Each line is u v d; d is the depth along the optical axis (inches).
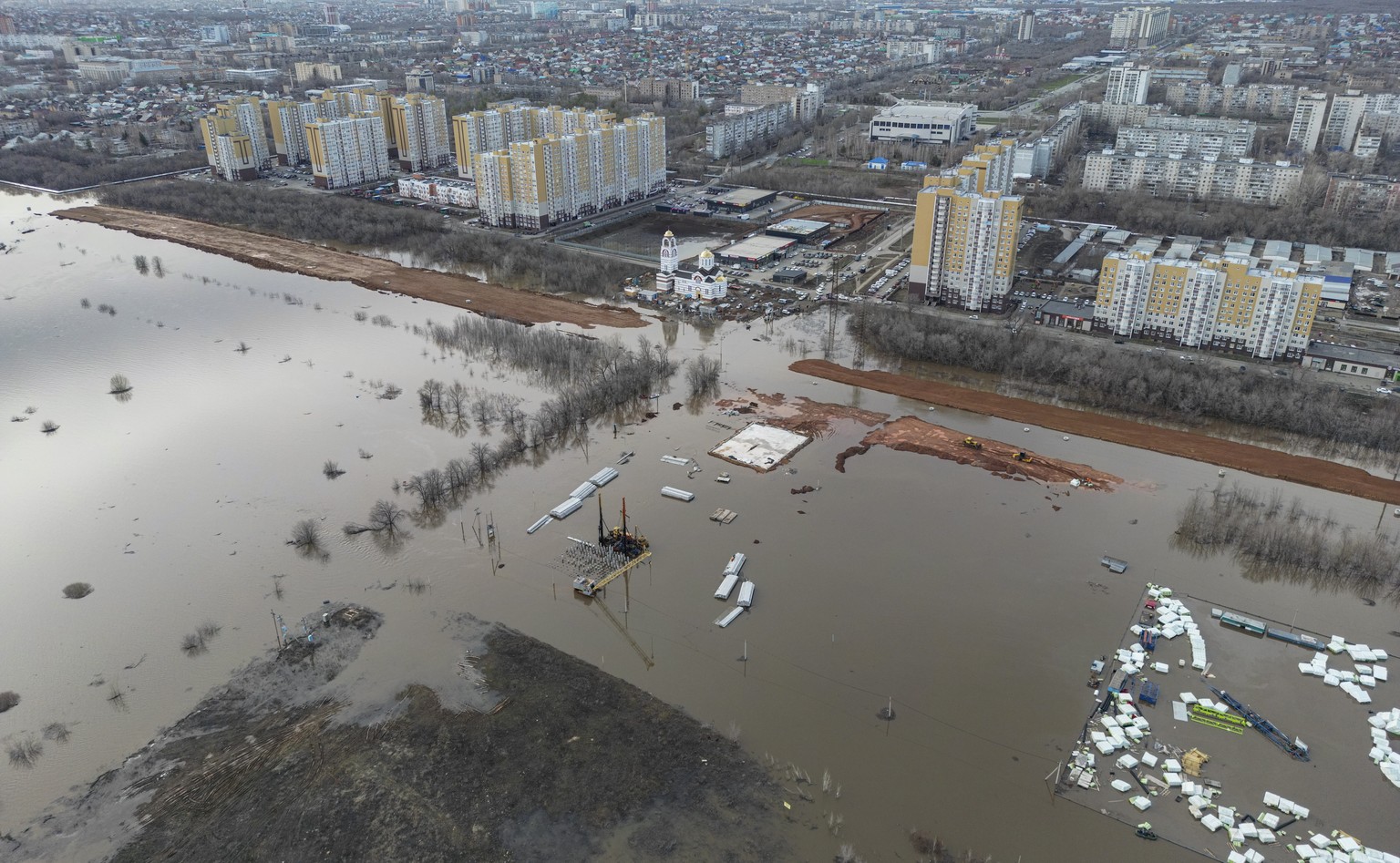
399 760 4490.7
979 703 4909.0
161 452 7524.6
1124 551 6220.5
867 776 4434.1
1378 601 5743.1
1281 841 4116.6
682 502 6815.9
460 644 5319.9
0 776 4434.1
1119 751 4630.9
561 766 4458.7
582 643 5339.6
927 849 4042.8
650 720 4763.8
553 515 6614.2
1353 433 7534.5
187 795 4306.1
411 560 6102.4
